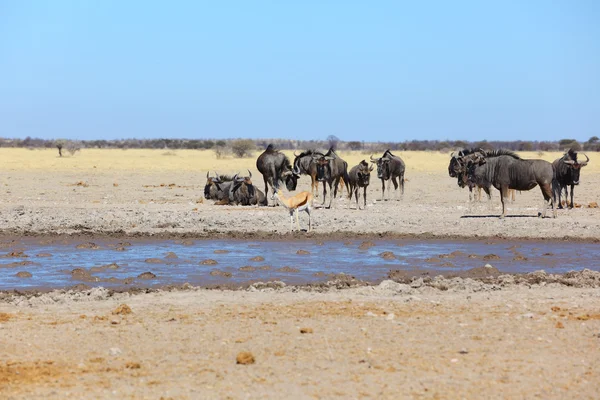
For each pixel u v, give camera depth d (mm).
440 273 40875
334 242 52688
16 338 25234
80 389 20016
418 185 106625
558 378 20906
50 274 39938
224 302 31500
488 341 24844
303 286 35844
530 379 20812
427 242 52969
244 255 46750
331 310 29797
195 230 57344
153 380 20766
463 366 22031
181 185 103812
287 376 21078
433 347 24109
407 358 22859
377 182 111375
